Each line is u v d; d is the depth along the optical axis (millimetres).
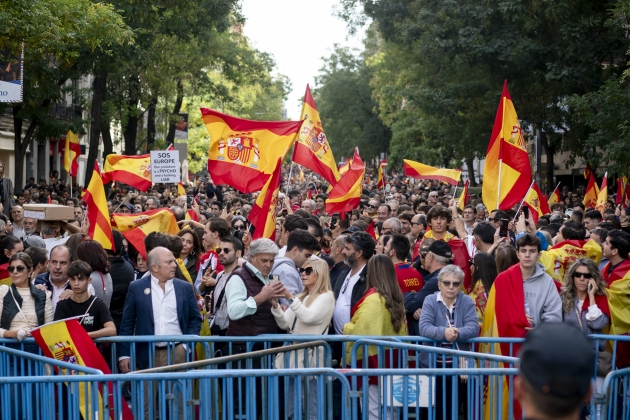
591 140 22234
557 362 2232
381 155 72500
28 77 22109
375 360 6730
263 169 12375
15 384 5859
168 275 7219
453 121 32375
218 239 9883
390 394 5949
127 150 36969
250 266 7051
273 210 9625
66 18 18281
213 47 36719
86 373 5875
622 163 20188
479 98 31188
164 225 10922
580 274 7316
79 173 56281
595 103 21953
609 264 8625
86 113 47688
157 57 31109
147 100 34844
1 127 40000
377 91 53250
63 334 6465
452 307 7090
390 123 56406
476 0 28391
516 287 7305
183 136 38906
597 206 18734
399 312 7043
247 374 5465
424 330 6941
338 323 7715
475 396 5965
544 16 27250
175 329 7234
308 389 5820
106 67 26172
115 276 8406
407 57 35844
